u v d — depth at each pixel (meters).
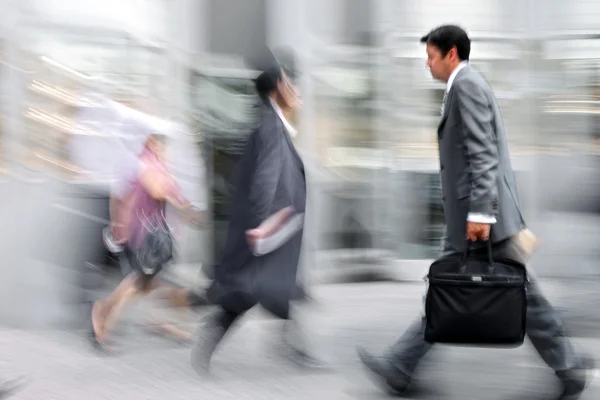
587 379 5.43
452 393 5.70
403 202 9.45
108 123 7.43
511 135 9.38
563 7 9.29
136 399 5.73
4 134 7.48
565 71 9.34
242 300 5.93
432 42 5.36
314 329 7.50
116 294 6.88
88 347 6.98
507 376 6.08
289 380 6.11
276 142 5.96
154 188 6.87
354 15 9.28
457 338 5.23
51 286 7.54
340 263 9.41
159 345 7.04
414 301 8.62
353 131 9.35
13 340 7.17
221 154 8.45
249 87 8.55
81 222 7.51
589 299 8.25
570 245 9.25
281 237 5.93
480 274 5.16
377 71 9.32
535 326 5.25
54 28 7.69
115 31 7.93
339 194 9.34
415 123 9.38
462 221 5.29
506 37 9.36
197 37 8.50
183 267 8.10
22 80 7.51
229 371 6.31
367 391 5.84
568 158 9.29
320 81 9.20
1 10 7.50
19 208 7.50
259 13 8.88
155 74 8.19
